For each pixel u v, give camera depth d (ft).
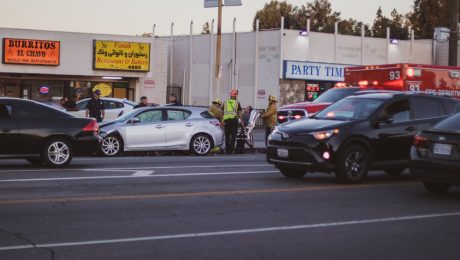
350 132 40.93
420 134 36.96
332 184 41.06
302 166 40.65
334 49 139.23
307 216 30.07
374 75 72.84
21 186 37.45
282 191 37.55
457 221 29.71
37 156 46.75
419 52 151.94
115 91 124.06
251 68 137.18
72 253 22.52
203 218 29.01
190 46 148.66
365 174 41.73
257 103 135.74
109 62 119.14
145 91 125.29
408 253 23.59
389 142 42.34
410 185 41.70
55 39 114.83
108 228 26.53
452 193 38.27
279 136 42.01
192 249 23.47
